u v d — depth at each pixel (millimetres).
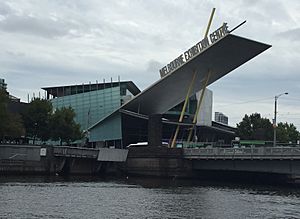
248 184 73250
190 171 83312
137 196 48406
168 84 101812
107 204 41250
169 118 134250
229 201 45688
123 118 117938
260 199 48312
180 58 96312
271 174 80438
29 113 101812
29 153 82812
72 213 35375
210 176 84938
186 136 140000
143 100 110125
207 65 95312
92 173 92438
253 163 72938
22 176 77062
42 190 51531
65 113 105625
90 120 132875
